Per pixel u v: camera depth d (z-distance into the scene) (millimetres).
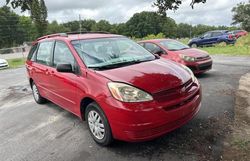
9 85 11047
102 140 4266
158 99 3791
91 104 4316
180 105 3957
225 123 4773
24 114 6516
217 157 3715
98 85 4133
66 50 5219
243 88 7082
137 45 5668
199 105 4414
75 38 5352
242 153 3764
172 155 3867
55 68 5562
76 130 5133
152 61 4875
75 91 4703
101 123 4242
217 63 12438
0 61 19375
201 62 8797
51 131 5230
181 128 4660
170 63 4836
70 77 4852
